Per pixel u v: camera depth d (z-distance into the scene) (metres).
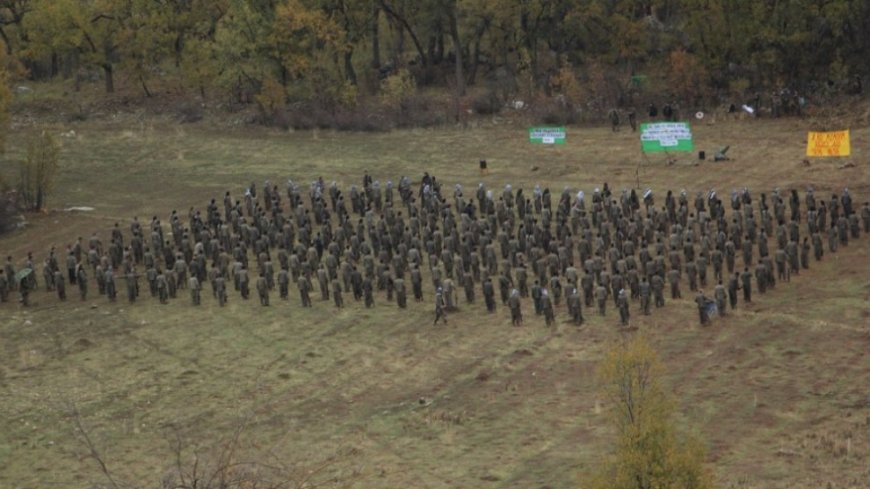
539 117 103.88
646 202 74.88
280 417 49.19
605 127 100.81
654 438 35.38
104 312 63.56
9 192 85.94
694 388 49.00
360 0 112.81
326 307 62.66
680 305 59.69
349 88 109.12
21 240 78.88
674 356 52.69
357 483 42.88
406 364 54.19
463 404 49.31
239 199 86.06
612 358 37.47
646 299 58.28
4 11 120.81
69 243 77.75
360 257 69.44
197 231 73.06
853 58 104.31
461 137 99.88
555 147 94.62
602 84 107.19
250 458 45.22
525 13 111.75
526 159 91.94
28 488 44.06
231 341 58.12
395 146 98.38
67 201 87.69
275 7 109.38
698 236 69.25
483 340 56.53
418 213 75.12
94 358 56.72
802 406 46.66
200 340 58.50
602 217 70.62
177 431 45.88
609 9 112.00
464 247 66.19
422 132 102.69
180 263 66.75
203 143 102.06
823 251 67.06
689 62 105.50
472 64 117.56
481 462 44.03
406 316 60.72
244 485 36.41
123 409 50.75
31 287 68.38
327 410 49.69
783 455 42.56
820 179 81.38
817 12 103.50
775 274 63.88
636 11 116.88
